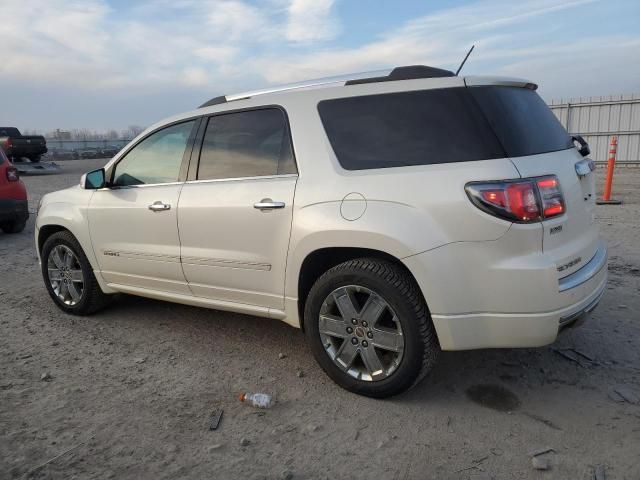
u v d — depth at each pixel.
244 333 4.51
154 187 4.29
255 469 2.72
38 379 3.72
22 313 5.15
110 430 3.07
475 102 3.12
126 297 5.57
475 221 2.91
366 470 2.70
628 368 3.66
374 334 3.26
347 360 3.40
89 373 3.81
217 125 4.00
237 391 3.52
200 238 3.96
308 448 2.89
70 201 4.89
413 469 2.69
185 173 4.14
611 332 4.24
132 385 3.62
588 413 3.14
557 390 3.41
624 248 6.88
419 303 3.10
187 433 3.04
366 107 3.38
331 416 3.19
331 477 2.65
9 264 7.22
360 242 3.17
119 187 4.54
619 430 2.96
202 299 4.16
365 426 3.08
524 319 2.93
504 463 2.71
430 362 3.17
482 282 2.94
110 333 4.59
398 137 3.24
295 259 3.47
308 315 3.50
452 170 3.01
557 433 2.95
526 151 3.08
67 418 3.21
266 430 3.06
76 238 4.83
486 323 2.99
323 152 3.44
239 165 3.84
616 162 19.09
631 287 5.30
